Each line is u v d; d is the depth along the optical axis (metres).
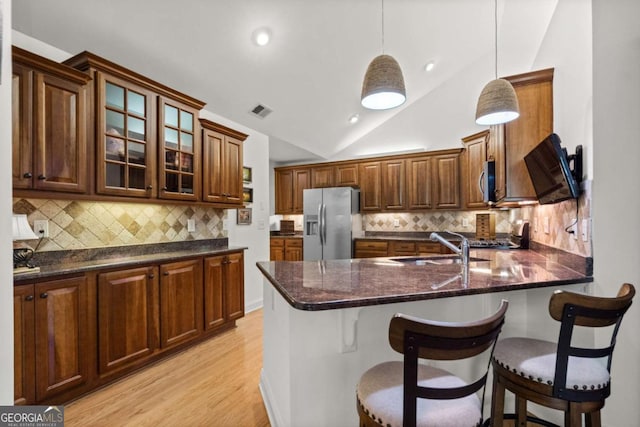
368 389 1.09
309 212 5.37
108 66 2.24
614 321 1.16
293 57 3.18
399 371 1.20
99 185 2.19
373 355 1.55
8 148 0.69
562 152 1.71
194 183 2.94
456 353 0.91
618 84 1.60
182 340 2.69
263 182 4.41
